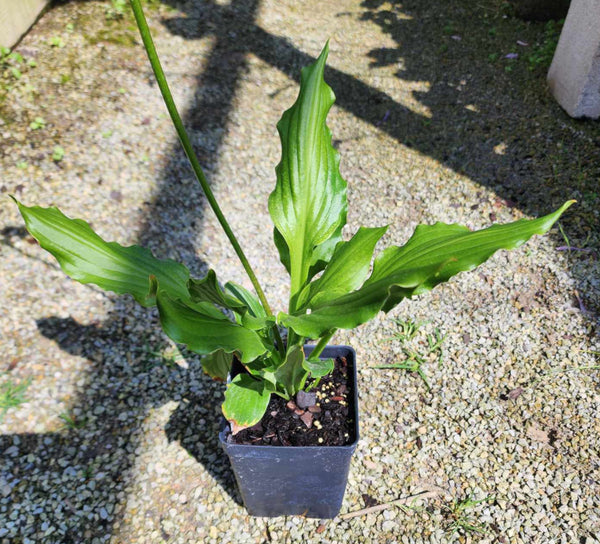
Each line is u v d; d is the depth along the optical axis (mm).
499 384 2412
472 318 2660
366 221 3068
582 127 3453
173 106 1266
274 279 2801
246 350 1429
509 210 3078
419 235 1412
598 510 2014
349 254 1564
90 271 1479
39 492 2045
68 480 2084
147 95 3521
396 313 2695
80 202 2900
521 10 4410
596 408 2303
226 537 1980
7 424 2201
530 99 3709
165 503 2057
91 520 1995
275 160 3338
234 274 2799
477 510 2037
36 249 2697
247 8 4430
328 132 1704
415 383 2434
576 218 2996
